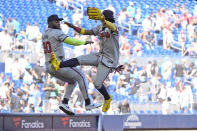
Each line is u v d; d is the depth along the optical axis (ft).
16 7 182.70
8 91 140.56
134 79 153.89
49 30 68.74
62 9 188.85
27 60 149.79
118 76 152.97
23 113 132.16
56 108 141.18
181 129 146.00
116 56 66.95
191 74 158.30
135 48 175.42
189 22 192.24
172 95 152.05
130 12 191.83
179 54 179.52
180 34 185.16
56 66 65.46
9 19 169.68
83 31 69.00
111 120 138.51
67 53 158.40
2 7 180.65
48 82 142.92
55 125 134.00
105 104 70.49
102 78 66.95
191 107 151.94
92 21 187.62
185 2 200.64
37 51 157.58
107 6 195.93
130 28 184.55
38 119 133.08
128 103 146.10
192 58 161.07
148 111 148.66
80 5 192.44
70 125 134.92
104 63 66.13
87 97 70.74
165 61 159.12
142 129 142.41
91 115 136.56
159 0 200.13
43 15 183.62
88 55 67.51
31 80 144.77
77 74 69.36
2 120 129.70
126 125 140.67
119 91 151.74
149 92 152.46
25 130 131.75
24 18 179.11
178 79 157.38
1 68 147.23
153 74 156.15
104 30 66.03
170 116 145.38
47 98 141.90
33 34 167.73
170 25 188.55
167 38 181.88
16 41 161.17
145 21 187.11
